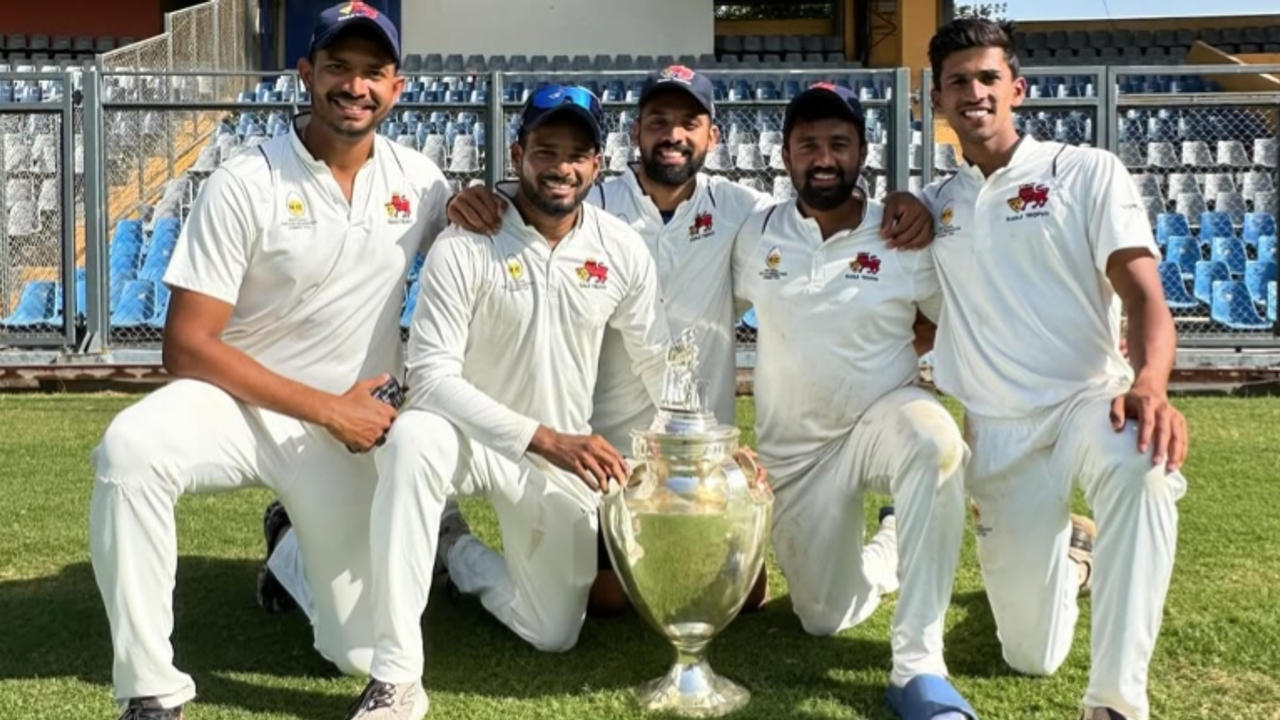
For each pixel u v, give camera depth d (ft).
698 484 8.89
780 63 60.70
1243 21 66.85
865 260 9.95
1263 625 10.44
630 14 56.65
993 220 9.32
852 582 10.41
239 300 9.61
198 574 12.53
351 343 9.71
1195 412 23.34
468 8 56.29
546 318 9.65
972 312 9.48
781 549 10.53
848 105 9.74
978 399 9.43
